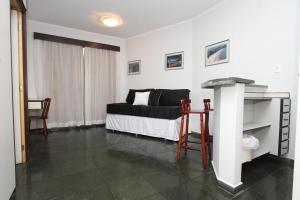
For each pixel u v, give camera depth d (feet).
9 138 4.98
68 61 14.29
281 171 6.64
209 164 7.22
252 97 7.30
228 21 9.84
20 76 7.26
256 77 8.56
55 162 7.39
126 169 6.76
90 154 8.38
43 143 10.15
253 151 7.28
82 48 14.96
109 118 13.51
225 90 5.39
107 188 5.41
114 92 16.70
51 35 13.34
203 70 11.53
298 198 3.71
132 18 12.47
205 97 11.47
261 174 6.38
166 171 6.59
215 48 10.66
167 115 10.55
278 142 7.24
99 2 10.32
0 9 4.51
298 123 3.67
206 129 8.00
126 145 9.89
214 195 5.07
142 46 15.87
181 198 4.92
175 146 9.75
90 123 15.47
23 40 7.27
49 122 13.64
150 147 9.55
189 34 12.62
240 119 5.20
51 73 13.57
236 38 9.45
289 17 7.35
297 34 7.14
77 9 11.16
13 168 5.24
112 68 16.56
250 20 8.76
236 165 5.24
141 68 16.03
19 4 6.58
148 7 10.88
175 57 13.47
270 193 5.17
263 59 8.27
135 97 13.82
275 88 7.84
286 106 7.13
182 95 12.20
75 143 10.20
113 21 12.06
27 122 7.53
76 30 14.69
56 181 5.82
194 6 10.77
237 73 9.45
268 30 8.04
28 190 5.28
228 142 5.34
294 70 7.25
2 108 4.49
